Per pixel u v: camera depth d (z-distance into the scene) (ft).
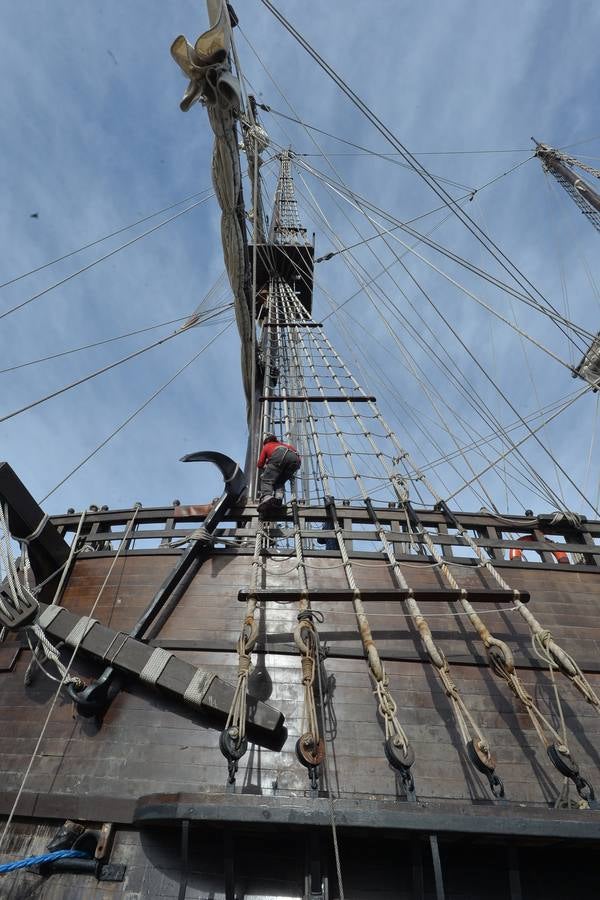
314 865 14.55
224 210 37.06
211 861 16.24
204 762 18.44
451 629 23.03
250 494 33.63
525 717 20.31
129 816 17.15
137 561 25.80
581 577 26.12
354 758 18.65
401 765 14.84
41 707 20.75
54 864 16.30
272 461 28.50
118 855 16.56
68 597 24.72
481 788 18.19
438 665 17.70
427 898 15.51
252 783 17.95
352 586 21.88
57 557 25.14
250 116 38.86
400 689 20.70
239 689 16.92
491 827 13.44
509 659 17.95
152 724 19.52
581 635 23.53
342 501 29.78
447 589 22.54
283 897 15.37
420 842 14.84
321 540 29.01
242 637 18.31
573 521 28.76
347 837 15.69
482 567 25.91
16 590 21.31
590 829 13.52
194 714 19.69
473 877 15.87
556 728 20.10
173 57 28.99
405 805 13.88
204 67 28.84
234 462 27.02
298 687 20.48
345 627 22.71
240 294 43.01
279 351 58.39
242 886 15.57
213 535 26.02
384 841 16.14
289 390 48.73
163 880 15.96
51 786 18.34
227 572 24.88
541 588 25.39
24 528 23.48
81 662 21.54
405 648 22.03
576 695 21.30
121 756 18.84
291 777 18.10
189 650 21.85
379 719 19.76
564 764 15.34
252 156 39.63
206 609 23.41
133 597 24.29
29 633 21.75
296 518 26.66
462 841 14.70
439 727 19.69
